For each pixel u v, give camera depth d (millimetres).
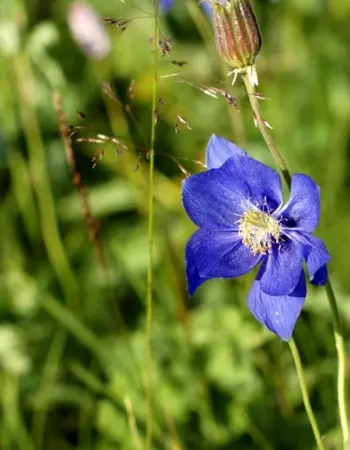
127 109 429
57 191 645
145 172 607
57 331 561
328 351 532
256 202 391
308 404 389
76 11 607
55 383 549
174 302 562
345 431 392
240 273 386
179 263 567
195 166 641
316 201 377
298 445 504
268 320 378
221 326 536
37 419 532
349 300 530
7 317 565
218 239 390
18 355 540
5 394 533
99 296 585
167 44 396
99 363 557
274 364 525
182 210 600
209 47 583
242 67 386
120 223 618
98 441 531
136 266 579
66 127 478
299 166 613
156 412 520
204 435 515
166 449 510
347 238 588
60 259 583
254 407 517
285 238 385
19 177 618
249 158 388
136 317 581
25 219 617
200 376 525
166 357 535
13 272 591
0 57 610
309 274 368
